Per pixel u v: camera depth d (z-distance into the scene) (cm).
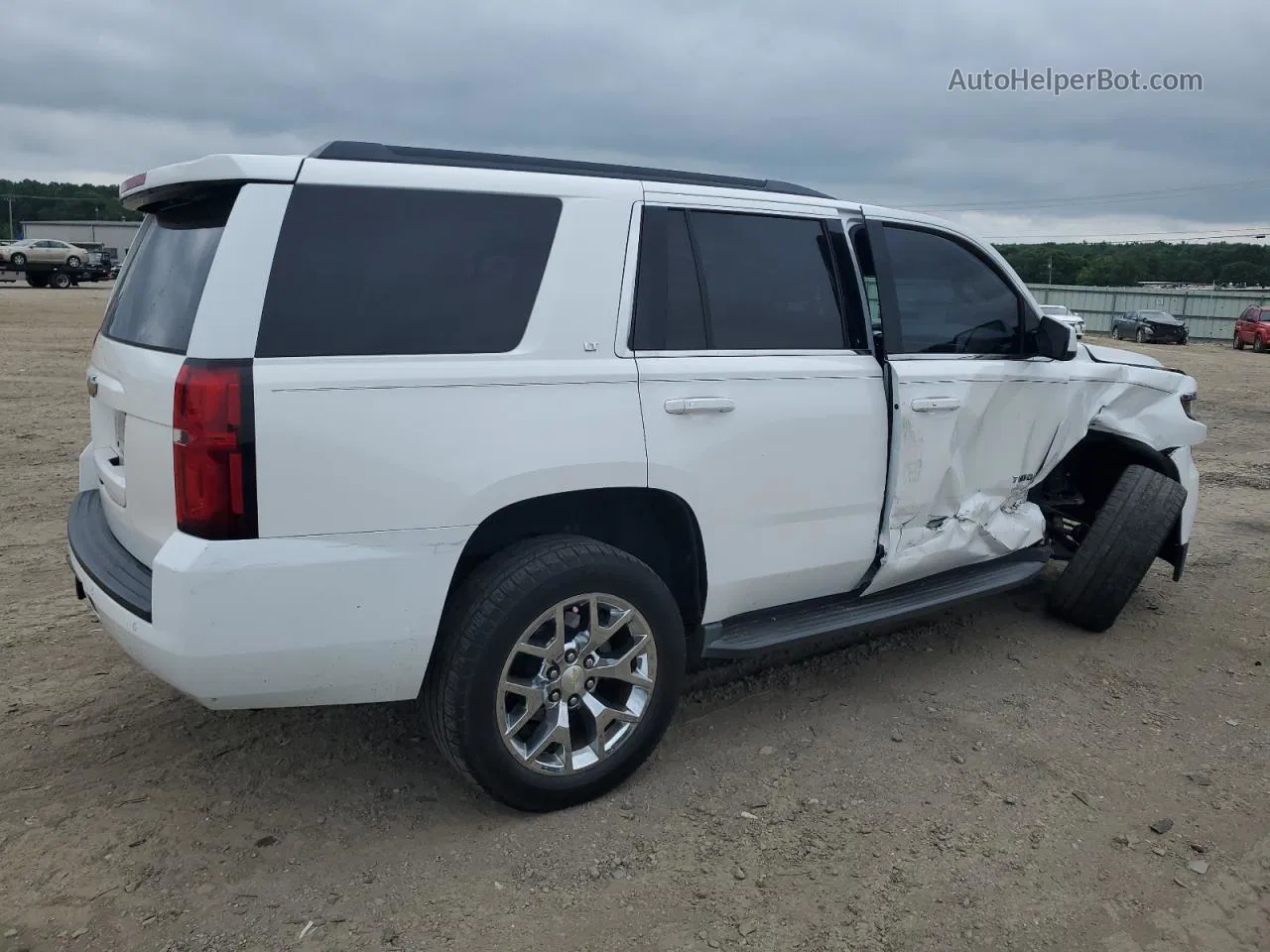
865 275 382
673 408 315
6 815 303
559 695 302
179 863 282
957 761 352
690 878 282
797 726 377
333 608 265
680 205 331
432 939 254
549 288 298
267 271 259
